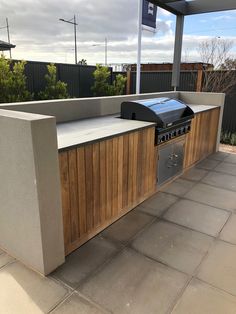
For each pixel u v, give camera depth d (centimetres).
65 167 191
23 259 200
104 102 359
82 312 161
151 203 304
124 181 263
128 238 238
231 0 466
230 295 176
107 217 250
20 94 593
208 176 395
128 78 818
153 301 170
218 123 516
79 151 200
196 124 408
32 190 171
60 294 174
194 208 296
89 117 337
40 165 166
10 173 181
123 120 309
